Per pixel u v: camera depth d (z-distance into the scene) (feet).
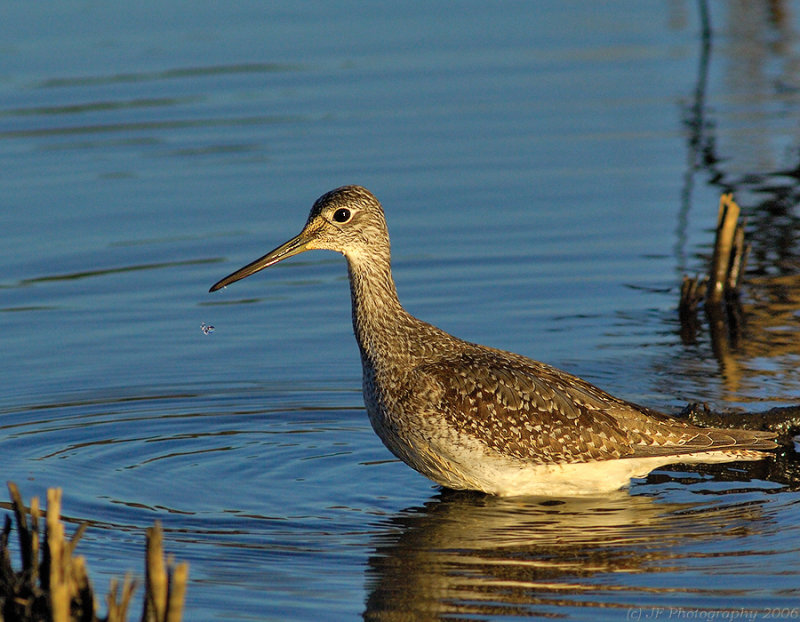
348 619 29.86
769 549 32.99
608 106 74.38
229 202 62.23
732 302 53.42
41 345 49.49
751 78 78.84
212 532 34.68
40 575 27.07
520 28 87.35
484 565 32.53
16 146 68.18
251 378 46.88
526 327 50.96
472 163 66.80
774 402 43.04
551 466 37.04
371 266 38.83
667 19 90.89
